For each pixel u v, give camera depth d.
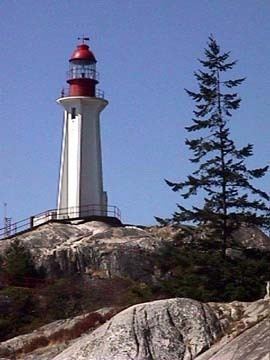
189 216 68.06
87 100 99.69
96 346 50.66
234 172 68.00
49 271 80.50
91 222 91.38
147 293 67.88
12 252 81.12
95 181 98.75
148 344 50.16
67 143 99.69
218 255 66.44
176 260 67.75
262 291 64.75
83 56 101.50
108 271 80.50
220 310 52.72
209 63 69.56
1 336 68.69
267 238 81.50
